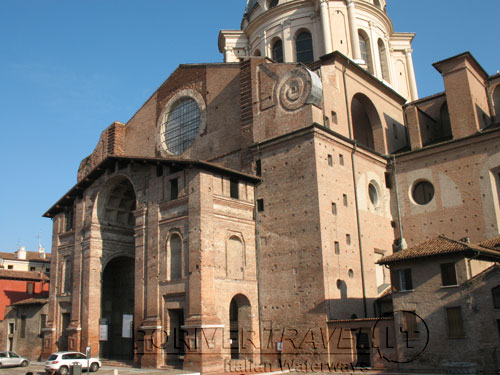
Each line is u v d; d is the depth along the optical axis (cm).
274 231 3803
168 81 5131
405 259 3069
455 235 3962
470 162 3975
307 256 3569
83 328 4306
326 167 3734
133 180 4219
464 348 2814
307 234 3597
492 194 3816
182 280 3575
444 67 4334
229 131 4378
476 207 3888
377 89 4706
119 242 4697
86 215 4647
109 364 4069
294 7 5644
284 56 5584
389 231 4256
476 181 3919
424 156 4241
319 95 3850
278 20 5716
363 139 4766
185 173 3772
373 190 4272
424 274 3033
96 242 4516
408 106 4666
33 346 5038
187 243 3612
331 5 5478
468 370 2655
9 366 4303
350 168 3988
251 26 5959
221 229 3684
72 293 4550
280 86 4006
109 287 5053
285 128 3900
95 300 4384
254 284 3797
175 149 4897
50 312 4803
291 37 5591
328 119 3953
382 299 3716
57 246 4956
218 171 3756
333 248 3603
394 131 4822
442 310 2927
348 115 4194
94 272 4444
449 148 4103
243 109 4216
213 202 3681
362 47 5625
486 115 4447
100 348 4738
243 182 3934
